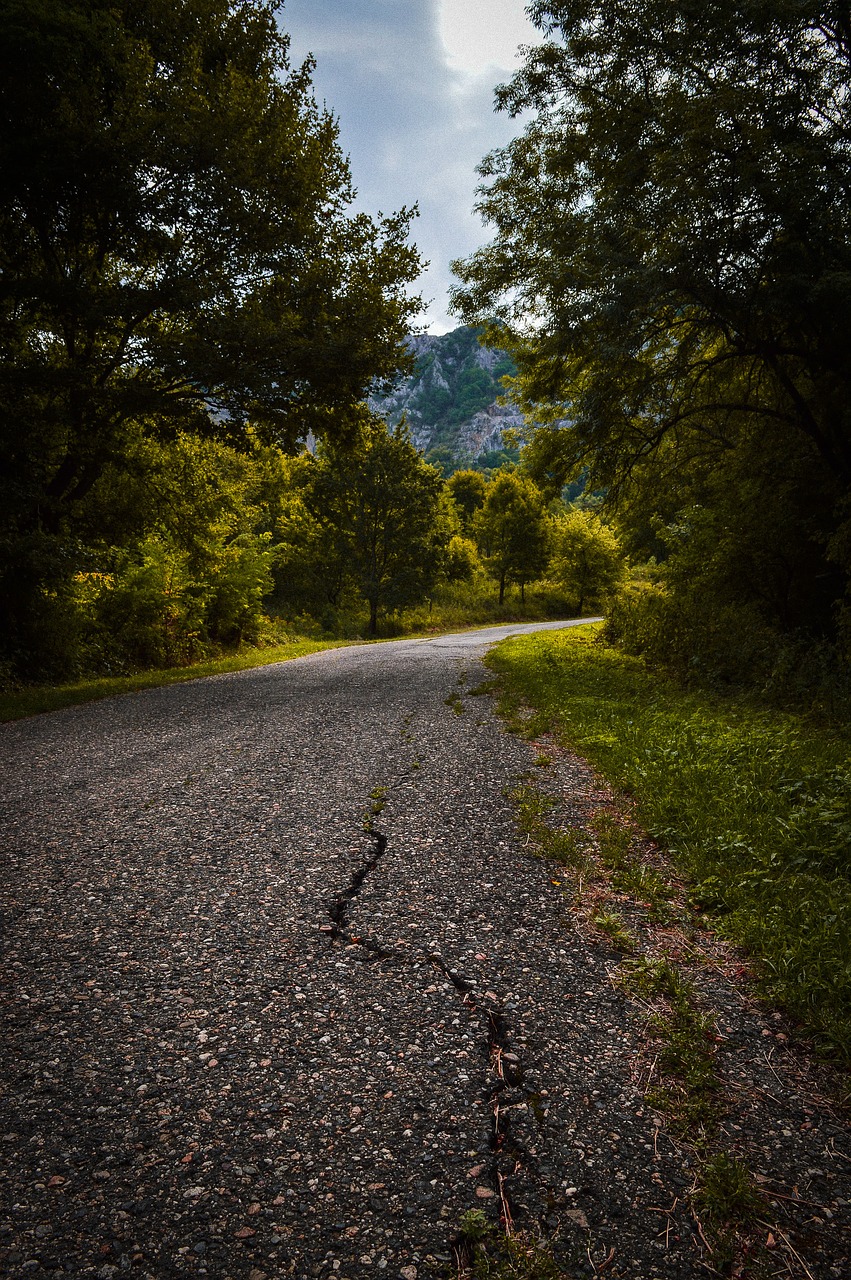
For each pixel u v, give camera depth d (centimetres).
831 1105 243
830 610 1388
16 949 341
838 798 494
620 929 358
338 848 471
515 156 1359
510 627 3788
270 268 1445
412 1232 192
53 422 1260
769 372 1348
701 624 1277
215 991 307
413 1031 280
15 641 1306
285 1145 222
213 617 2069
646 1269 182
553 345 1269
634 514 1792
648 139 1142
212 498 1881
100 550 1614
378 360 1451
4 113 1155
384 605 3597
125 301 1228
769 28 1010
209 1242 188
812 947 321
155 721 951
